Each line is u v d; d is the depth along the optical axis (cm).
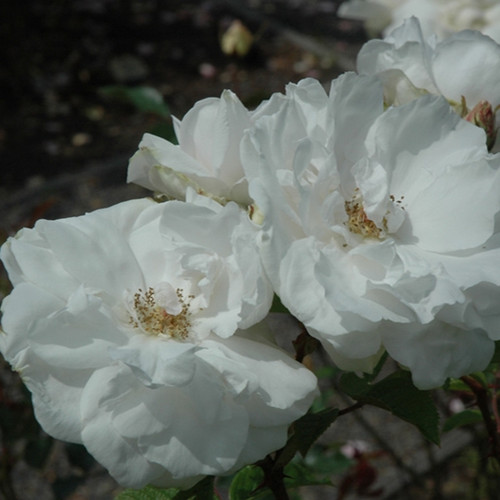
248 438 29
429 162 34
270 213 29
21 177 128
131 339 31
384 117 33
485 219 32
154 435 29
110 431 29
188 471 29
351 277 31
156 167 33
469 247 32
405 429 88
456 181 33
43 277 31
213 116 33
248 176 30
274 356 30
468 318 30
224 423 29
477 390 40
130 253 32
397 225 33
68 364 29
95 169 129
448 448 84
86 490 83
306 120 32
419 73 37
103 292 31
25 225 62
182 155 33
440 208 33
